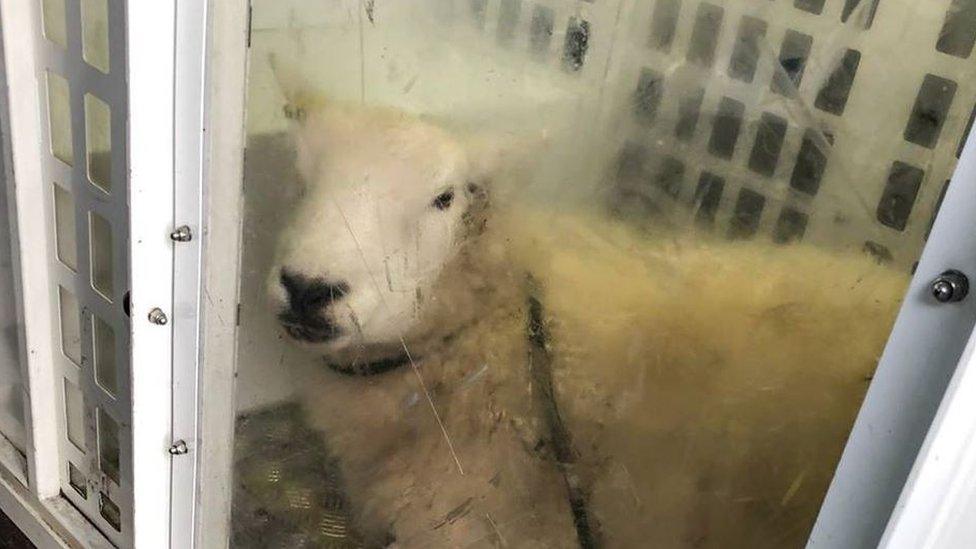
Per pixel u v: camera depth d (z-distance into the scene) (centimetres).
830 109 50
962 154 40
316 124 63
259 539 76
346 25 61
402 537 73
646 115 56
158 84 59
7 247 92
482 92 61
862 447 46
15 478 102
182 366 68
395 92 63
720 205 55
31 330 88
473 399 67
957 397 40
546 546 68
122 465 84
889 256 49
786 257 53
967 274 40
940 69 46
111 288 78
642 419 61
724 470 59
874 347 51
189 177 62
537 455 66
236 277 66
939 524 44
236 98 60
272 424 71
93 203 75
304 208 63
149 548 75
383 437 71
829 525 48
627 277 60
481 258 63
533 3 58
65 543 93
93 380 85
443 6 60
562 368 64
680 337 59
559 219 61
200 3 57
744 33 52
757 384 56
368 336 65
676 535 62
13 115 78
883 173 49
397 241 63
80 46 70
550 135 60
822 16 49
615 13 55
